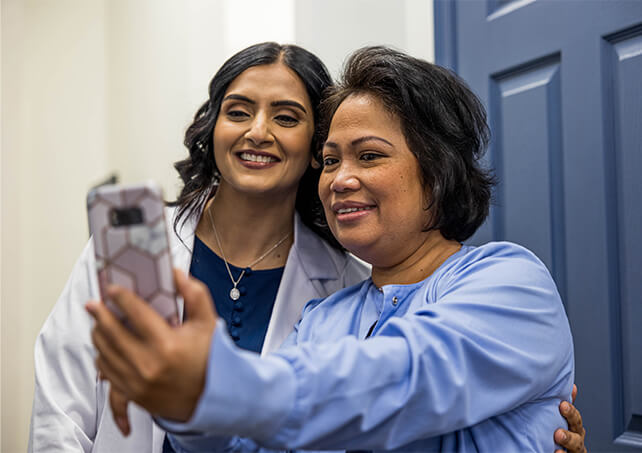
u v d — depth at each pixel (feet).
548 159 5.14
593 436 4.72
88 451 4.41
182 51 8.93
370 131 3.51
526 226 5.31
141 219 2.23
